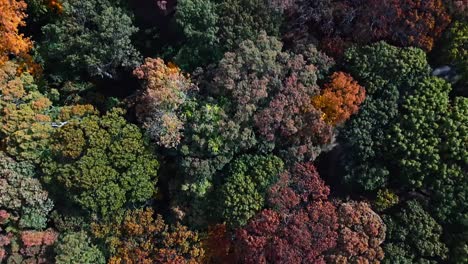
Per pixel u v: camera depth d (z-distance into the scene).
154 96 25.31
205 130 25.62
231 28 26.17
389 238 26.20
